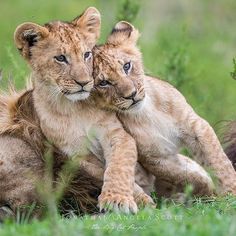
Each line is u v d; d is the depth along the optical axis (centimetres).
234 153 1363
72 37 1238
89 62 1232
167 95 1270
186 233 969
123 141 1225
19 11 2886
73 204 1273
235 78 1355
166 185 1291
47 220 1065
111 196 1182
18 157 1260
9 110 1280
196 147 1272
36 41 1247
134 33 1276
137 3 1764
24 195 1258
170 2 2991
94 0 2503
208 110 1870
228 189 1243
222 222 1006
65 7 2873
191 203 1222
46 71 1236
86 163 1249
